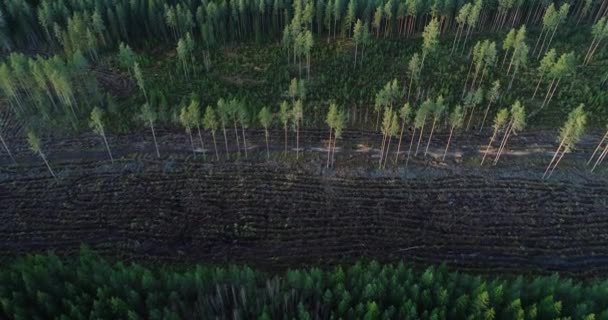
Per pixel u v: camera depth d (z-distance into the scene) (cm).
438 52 7631
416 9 7738
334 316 3838
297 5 7494
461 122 6172
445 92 6844
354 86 7044
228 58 7694
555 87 6756
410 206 5466
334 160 6038
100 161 5956
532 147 6247
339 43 7950
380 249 5025
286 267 4819
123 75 7344
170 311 3797
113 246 4975
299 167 5934
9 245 4978
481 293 3834
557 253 5006
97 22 7438
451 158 6094
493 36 8131
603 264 4916
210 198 5503
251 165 5947
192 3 8131
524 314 3794
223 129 6119
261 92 6981
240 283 4112
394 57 7644
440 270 4262
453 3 7944
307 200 5512
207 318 3875
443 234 5178
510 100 6794
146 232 5122
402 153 6153
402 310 3778
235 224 5209
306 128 6488
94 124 6056
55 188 5594
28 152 6103
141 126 6456
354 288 3978
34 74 6216
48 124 6506
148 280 3925
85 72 6975
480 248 5050
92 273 4072
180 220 5247
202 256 4909
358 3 7931
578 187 5722
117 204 5409
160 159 5994
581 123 5372
